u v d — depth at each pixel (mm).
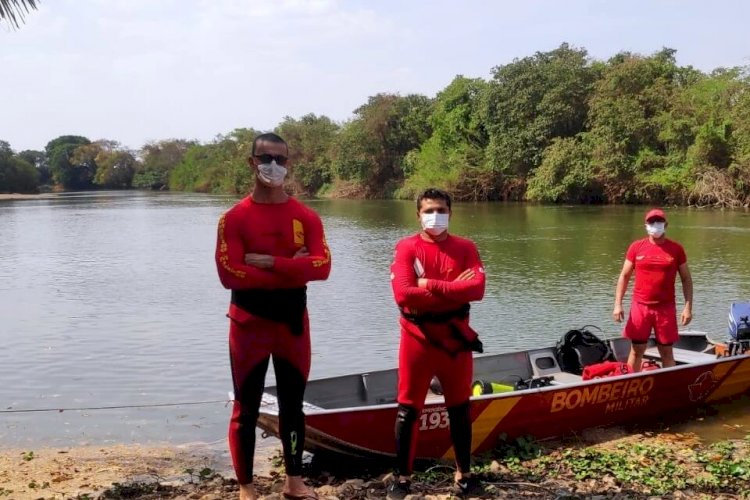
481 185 61062
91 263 23891
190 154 122688
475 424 6625
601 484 5645
